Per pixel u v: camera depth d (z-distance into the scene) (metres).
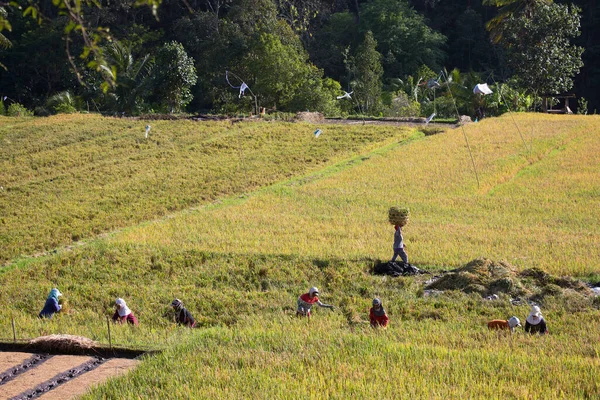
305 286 23.69
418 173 40.53
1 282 25.23
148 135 50.84
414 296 21.94
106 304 22.75
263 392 12.29
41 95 84.25
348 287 23.17
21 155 46.12
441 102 67.06
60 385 13.56
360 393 12.17
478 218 32.03
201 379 13.11
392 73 90.12
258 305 21.98
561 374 12.98
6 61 83.12
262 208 34.53
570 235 28.72
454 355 14.26
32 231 31.33
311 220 32.00
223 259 26.25
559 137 49.16
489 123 55.00
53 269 26.16
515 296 21.55
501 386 12.34
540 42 65.94
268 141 49.19
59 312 21.53
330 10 101.81
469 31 95.19
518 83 68.00
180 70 62.53
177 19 87.25
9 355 15.36
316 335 16.09
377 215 32.66
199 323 20.92
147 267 26.09
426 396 12.02
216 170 42.50
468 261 25.41
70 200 36.78
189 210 35.19
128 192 38.16
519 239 28.09
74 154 46.16
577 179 39.34
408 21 90.81
